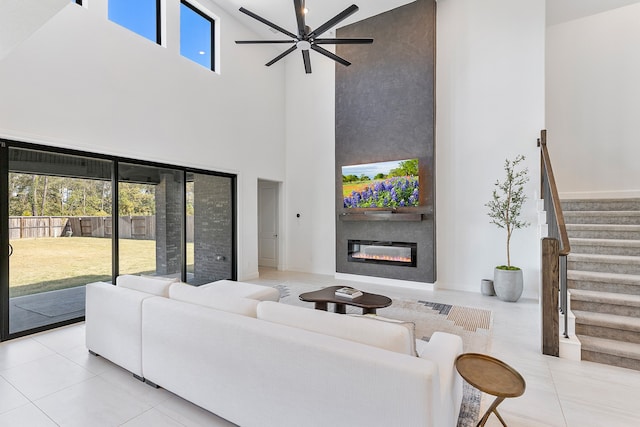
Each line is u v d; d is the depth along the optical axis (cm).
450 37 514
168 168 466
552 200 320
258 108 623
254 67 614
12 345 296
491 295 469
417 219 506
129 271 416
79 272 367
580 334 283
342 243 591
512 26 473
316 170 657
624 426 182
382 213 532
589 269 334
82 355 274
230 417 176
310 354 146
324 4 519
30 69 319
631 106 487
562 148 525
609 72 499
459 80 508
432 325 346
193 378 192
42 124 327
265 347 160
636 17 483
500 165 480
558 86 529
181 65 476
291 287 525
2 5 168
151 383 225
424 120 514
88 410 196
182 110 477
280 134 682
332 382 140
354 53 578
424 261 512
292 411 153
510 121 474
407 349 144
